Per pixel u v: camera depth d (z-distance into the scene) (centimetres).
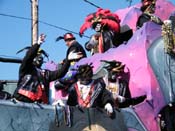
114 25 1218
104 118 915
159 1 1324
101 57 1137
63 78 1167
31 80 885
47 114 848
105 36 1213
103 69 1093
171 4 1341
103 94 931
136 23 1241
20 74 888
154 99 1007
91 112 902
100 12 1234
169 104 1026
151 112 997
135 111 970
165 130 1038
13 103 810
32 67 895
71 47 1202
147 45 1041
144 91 1020
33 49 880
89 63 1149
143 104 989
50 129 847
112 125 922
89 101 924
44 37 889
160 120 1023
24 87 877
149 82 1013
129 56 1072
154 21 1089
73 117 878
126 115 952
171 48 1059
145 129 977
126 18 1298
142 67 1033
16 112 811
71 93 950
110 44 1209
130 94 1048
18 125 809
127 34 1248
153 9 1220
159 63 1041
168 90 1034
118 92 1034
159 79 1030
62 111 868
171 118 1048
